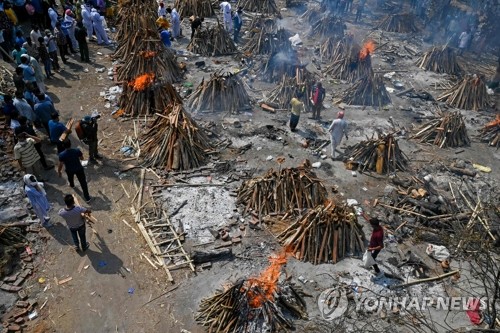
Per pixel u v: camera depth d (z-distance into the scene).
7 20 21.70
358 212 14.79
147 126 18.19
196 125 17.34
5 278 11.53
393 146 17.14
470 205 15.32
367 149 17.09
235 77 20.27
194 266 12.36
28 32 24.53
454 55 25.95
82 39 21.97
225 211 14.24
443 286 12.37
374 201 15.40
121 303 11.24
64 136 14.35
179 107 17.00
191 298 11.46
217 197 14.79
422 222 14.56
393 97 22.64
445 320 10.95
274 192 14.31
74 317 10.83
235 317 10.70
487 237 13.72
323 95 19.52
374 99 21.55
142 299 11.38
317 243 12.80
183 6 29.28
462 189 16.39
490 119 21.41
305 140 18.34
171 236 13.20
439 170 17.44
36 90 16.30
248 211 14.27
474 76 22.50
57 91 20.12
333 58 25.36
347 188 15.95
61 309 10.99
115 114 18.83
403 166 17.27
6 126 16.84
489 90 24.00
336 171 16.78
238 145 17.70
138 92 18.91
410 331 11.04
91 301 11.24
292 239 13.00
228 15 27.94
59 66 21.94
